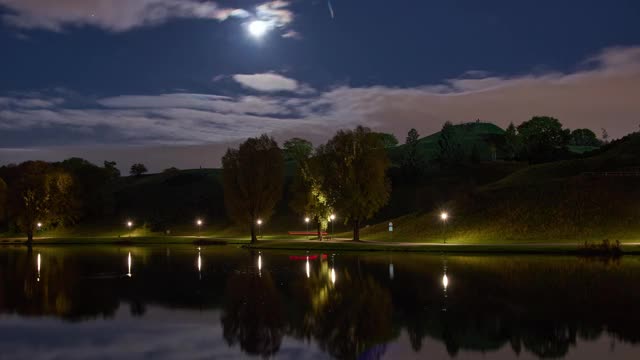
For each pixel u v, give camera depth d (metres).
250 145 93.75
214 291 37.28
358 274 44.38
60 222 119.50
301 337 24.09
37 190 110.56
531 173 107.19
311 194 88.75
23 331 25.84
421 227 88.62
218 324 26.95
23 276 47.97
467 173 165.50
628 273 41.19
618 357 20.08
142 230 141.00
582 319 25.97
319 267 50.72
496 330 24.28
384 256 61.56
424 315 27.69
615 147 114.88
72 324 27.30
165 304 32.59
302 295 34.84
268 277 44.19
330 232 123.75
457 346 21.95
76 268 54.72
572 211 79.75
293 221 133.00
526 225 79.31
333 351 21.81
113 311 30.56
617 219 75.81
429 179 160.50
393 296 33.38
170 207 158.50
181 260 62.53
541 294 32.56
